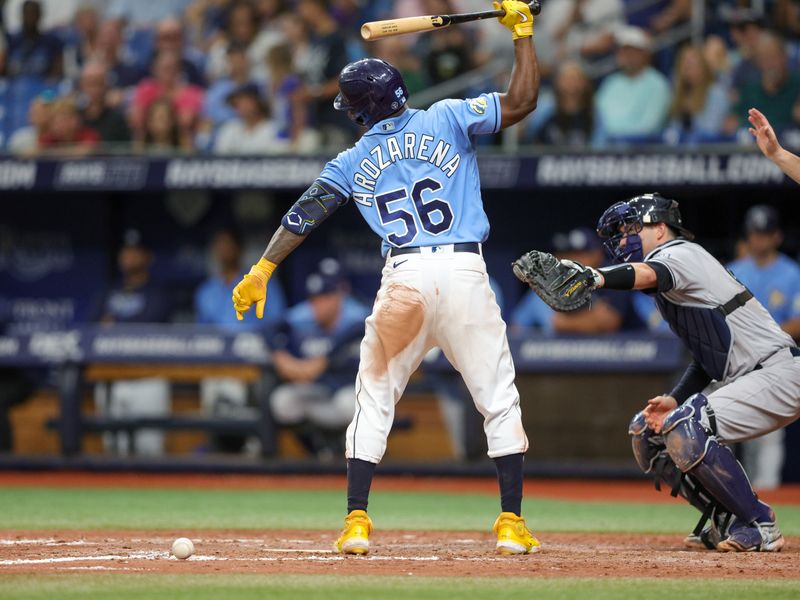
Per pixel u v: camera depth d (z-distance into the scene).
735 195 46.97
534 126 46.44
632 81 45.72
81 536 21.94
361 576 15.20
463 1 48.72
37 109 50.38
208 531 23.53
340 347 42.31
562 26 47.25
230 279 48.28
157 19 51.06
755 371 19.36
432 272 17.72
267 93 48.88
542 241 48.72
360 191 18.30
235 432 42.69
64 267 50.94
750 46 45.16
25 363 44.16
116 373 43.97
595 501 34.09
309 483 40.19
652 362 40.12
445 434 41.28
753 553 18.89
